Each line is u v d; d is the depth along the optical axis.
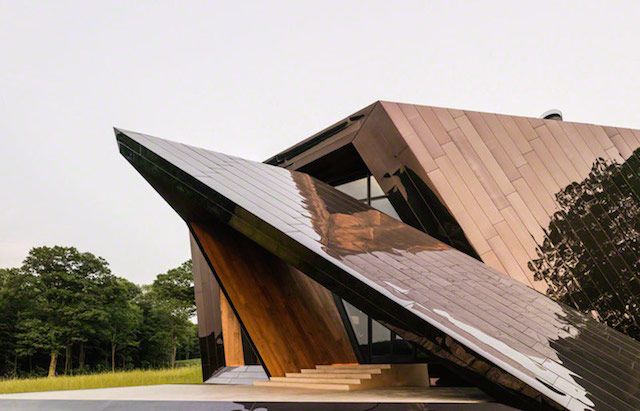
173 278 65.56
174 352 71.31
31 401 9.80
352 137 15.48
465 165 13.86
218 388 12.83
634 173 14.74
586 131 15.03
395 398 8.26
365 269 8.82
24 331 56.09
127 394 10.91
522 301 10.23
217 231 13.41
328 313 14.82
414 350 14.48
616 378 7.90
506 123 14.63
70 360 58.81
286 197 11.37
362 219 11.81
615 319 12.91
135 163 11.77
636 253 13.77
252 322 13.34
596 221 13.86
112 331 61.12
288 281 14.20
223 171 11.60
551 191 13.92
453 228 13.10
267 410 7.77
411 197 14.00
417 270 9.75
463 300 8.96
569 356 8.10
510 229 13.20
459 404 7.06
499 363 6.84
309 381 12.28
